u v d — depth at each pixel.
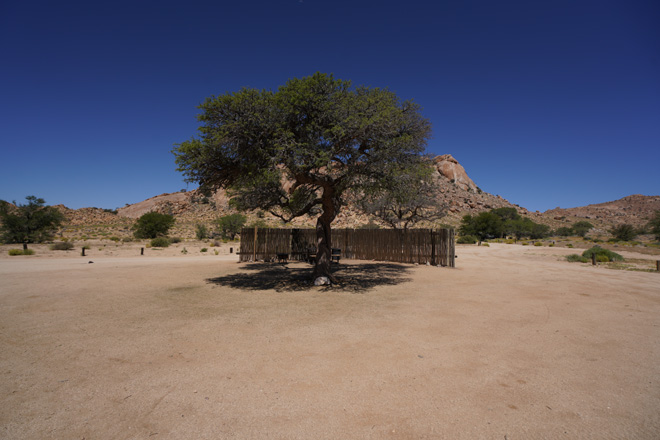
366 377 3.77
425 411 3.06
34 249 24.42
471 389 3.50
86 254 22.27
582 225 68.06
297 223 56.75
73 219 73.81
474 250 28.97
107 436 2.67
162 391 3.44
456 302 7.76
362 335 5.30
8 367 4.02
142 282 10.42
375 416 2.97
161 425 2.83
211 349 4.67
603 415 3.01
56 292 8.63
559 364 4.17
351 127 8.94
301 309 7.06
